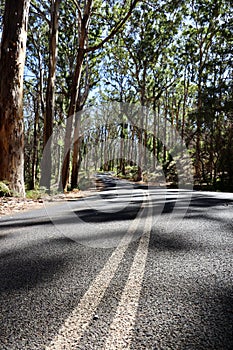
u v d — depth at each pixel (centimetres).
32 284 160
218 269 181
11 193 762
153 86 2920
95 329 111
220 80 2362
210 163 2153
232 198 699
